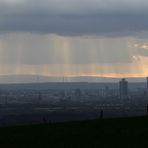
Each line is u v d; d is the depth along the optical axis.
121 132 51.88
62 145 45.69
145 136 49.09
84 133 52.09
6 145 46.34
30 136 51.19
